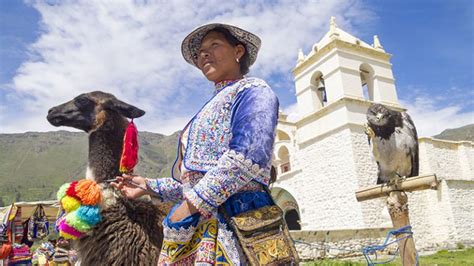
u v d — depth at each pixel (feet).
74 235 11.73
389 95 85.97
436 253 71.31
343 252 60.29
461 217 87.35
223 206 6.42
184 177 7.25
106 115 13.62
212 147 6.88
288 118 112.37
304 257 56.03
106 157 13.12
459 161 101.35
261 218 6.21
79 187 11.77
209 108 7.18
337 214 79.25
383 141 21.52
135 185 9.25
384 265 41.57
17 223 31.73
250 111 6.33
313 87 89.81
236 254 6.16
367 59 86.17
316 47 89.56
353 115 80.33
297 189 90.02
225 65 7.72
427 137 95.81
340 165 80.07
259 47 8.14
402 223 20.89
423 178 20.04
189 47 8.65
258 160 6.01
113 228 11.85
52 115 13.70
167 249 6.97
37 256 42.47
